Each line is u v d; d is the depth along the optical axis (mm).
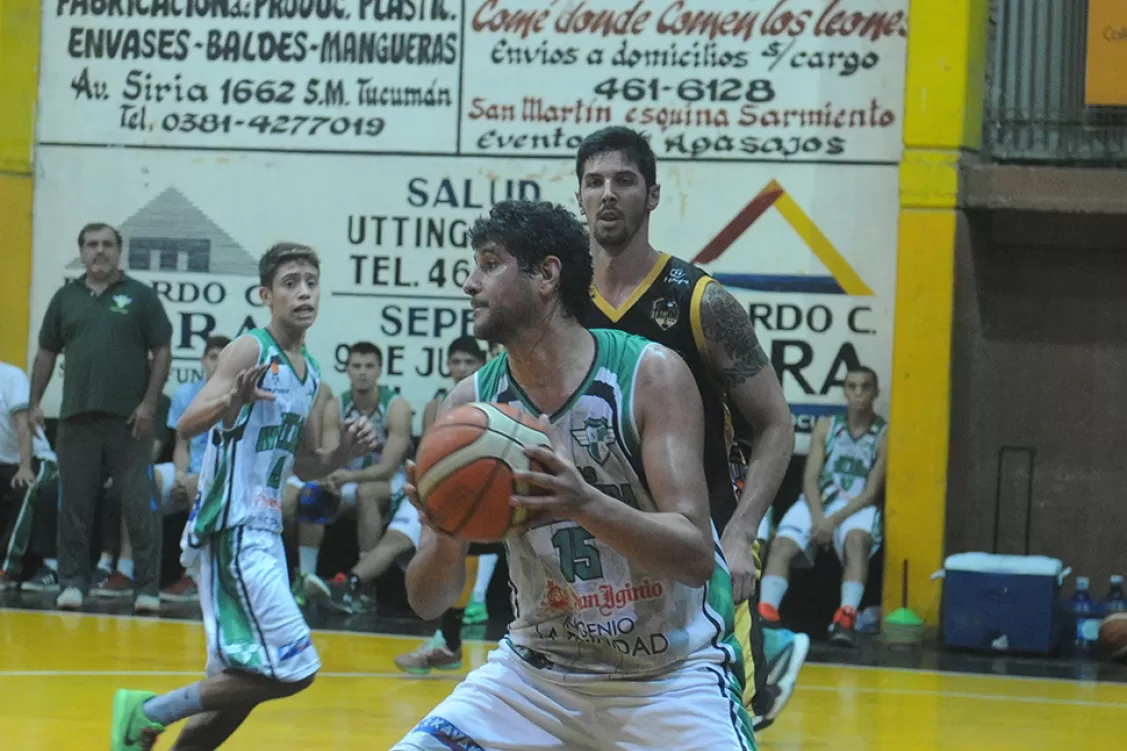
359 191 12211
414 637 9961
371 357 11680
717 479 4602
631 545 2939
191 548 5340
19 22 12430
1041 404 11797
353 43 12211
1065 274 11773
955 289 11500
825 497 11117
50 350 11117
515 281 3150
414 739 3348
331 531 11562
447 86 12117
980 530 11836
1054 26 11594
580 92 11977
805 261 11633
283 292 5562
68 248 12492
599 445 3172
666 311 4480
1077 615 10672
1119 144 11469
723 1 11750
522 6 12016
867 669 9438
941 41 11281
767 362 4539
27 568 12062
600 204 4441
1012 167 11188
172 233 12383
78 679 7797
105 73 12453
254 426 5391
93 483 10773
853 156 11594
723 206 11750
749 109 11727
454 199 12125
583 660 3332
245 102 12320
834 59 11617
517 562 3363
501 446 2957
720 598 3379
